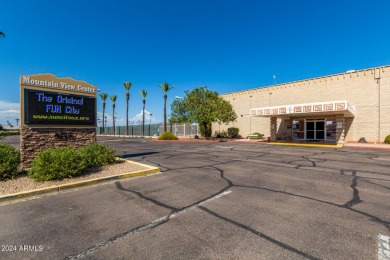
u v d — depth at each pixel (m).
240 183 7.24
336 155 13.84
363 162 11.13
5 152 7.72
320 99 25.59
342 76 24.03
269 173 8.72
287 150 16.97
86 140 10.98
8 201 5.77
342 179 7.69
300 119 26.48
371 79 22.08
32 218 4.70
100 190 6.67
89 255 3.34
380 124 21.44
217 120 31.06
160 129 47.91
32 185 6.75
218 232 3.98
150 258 3.23
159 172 9.05
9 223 4.47
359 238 3.71
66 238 3.85
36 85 9.40
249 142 25.39
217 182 7.41
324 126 24.50
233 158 12.83
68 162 7.67
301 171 9.07
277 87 29.52
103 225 4.33
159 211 4.99
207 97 29.81
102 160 9.69
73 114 10.52
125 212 4.96
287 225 4.21
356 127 22.91
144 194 6.22
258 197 5.83
